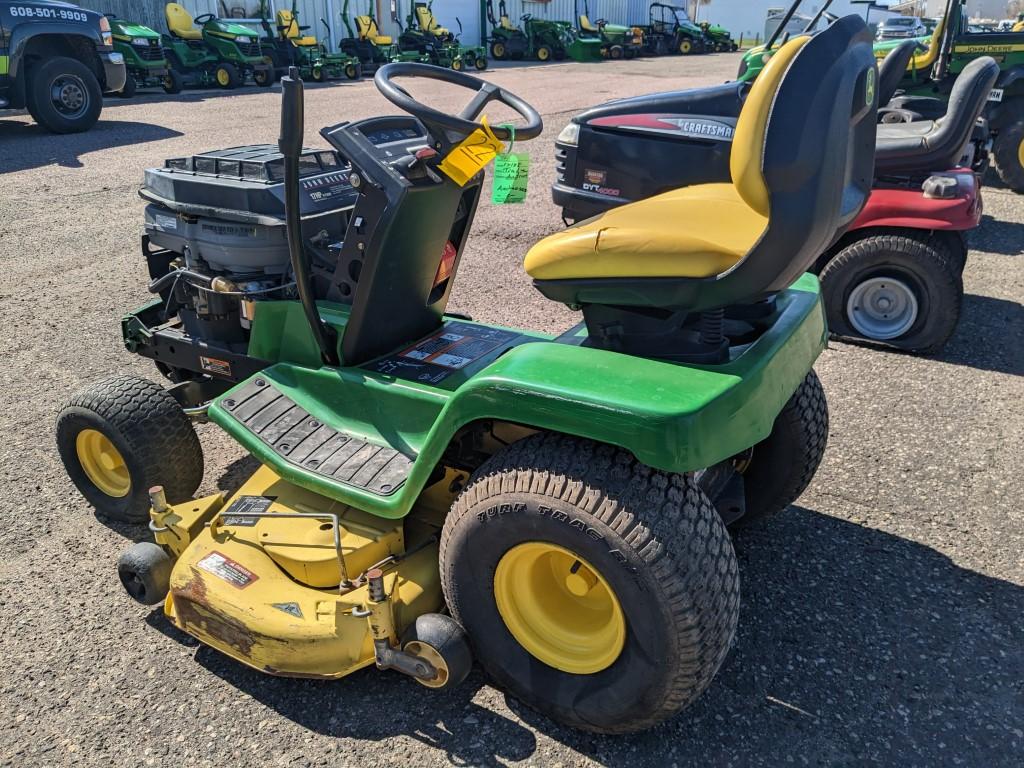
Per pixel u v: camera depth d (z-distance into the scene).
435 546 2.61
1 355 4.77
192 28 17.50
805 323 2.55
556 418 1.99
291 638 2.29
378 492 2.41
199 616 2.45
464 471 2.62
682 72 22.27
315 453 2.62
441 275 3.10
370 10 24.81
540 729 2.31
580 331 2.68
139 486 3.02
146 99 15.10
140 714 2.38
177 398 3.47
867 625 2.69
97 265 6.29
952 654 2.57
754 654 2.57
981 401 4.25
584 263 2.16
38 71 10.56
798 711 2.36
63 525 3.25
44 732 2.31
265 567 2.49
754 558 3.03
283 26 19.67
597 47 28.31
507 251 6.73
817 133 1.81
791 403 2.82
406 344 3.03
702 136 4.48
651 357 2.26
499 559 2.17
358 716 2.36
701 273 2.02
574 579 2.17
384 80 2.49
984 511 3.30
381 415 2.71
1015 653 2.57
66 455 3.20
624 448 1.97
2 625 2.73
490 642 2.29
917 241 4.68
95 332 5.11
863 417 4.08
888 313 4.93
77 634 2.69
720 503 2.59
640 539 1.92
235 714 2.37
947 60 8.39
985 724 2.32
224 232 3.03
